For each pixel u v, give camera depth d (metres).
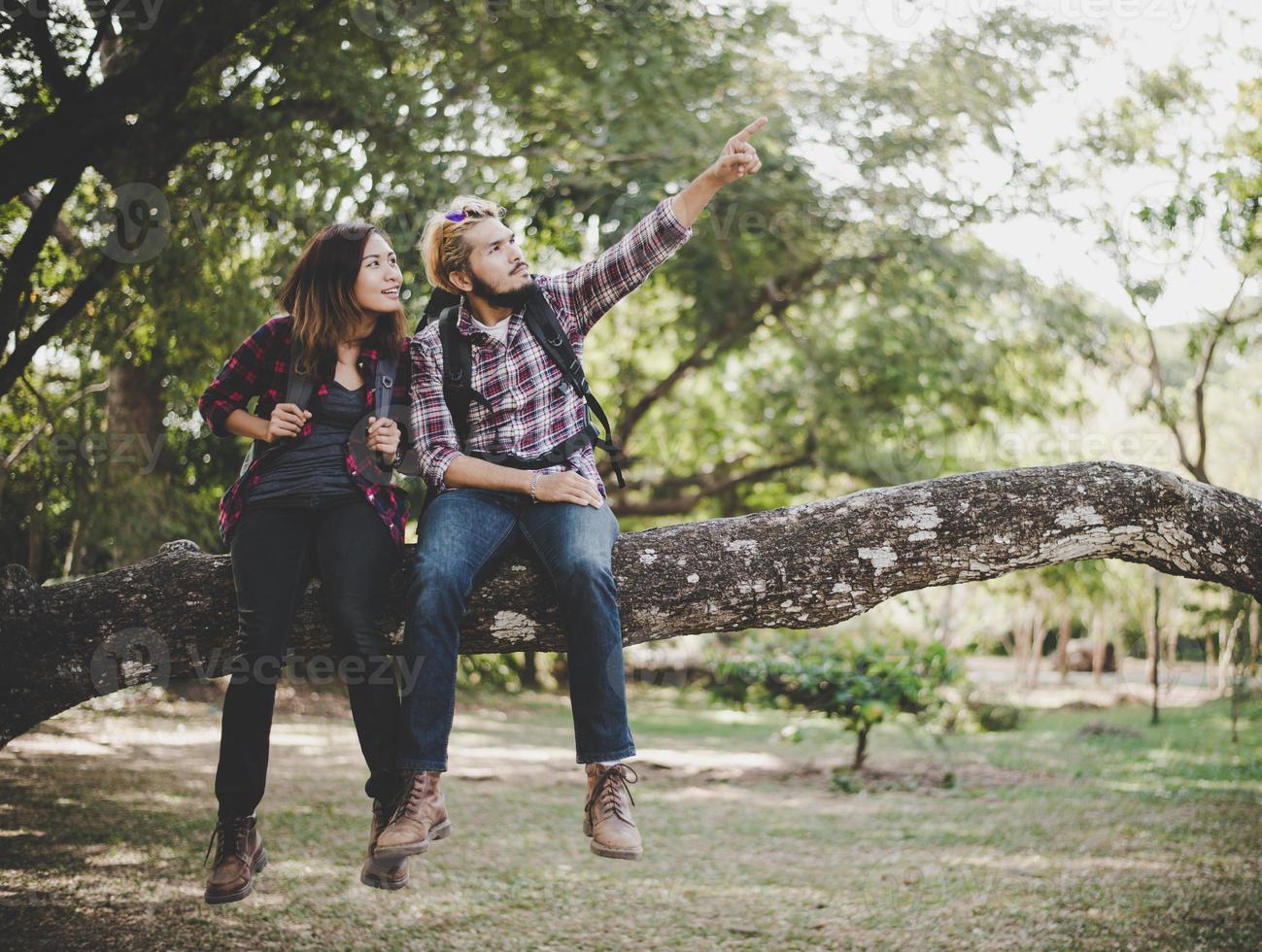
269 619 2.58
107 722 9.95
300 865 5.34
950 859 5.92
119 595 2.77
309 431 2.80
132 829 5.87
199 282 7.86
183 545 2.97
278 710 11.62
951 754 10.63
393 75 7.82
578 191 11.49
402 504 2.84
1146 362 11.20
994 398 15.46
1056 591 17.81
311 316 2.79
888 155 11.33
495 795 7.52
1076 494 2.91
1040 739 12.37
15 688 2.68
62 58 5.91
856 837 6.49
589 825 2.59
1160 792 8.26
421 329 2.91
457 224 2.83
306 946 4.18
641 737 11.91
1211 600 15.96
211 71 7.02
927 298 14.55
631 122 9.75
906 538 2.84
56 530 9.73
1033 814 7.31
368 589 2.65
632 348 17.12
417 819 2.49
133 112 6.13
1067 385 16.06
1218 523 2.96
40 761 7.83
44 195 6.59
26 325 6.96
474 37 8.20
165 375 8.74
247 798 2.58
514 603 2.75
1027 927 4.59
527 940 4.37
